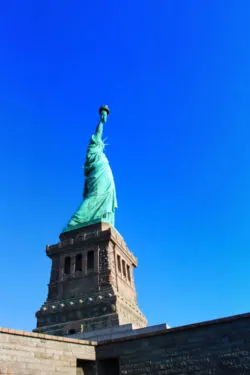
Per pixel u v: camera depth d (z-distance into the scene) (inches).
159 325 1887.3
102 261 2608.3
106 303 2338.8
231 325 1295.5
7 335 1245.1
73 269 2669.8
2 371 1181.1
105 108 3767.2
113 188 3289.9
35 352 1294.3
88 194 3176.7
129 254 3026.6
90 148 3427.7
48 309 2481.5
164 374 1337.4
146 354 1397.6
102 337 1980.8
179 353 1342.3
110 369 1471.5
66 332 2293.3
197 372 1286.9
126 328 2057.1
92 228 2856.8
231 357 1253.7
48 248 2844.5
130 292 2810.0
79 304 2399.1
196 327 1352.1
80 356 1427.2
